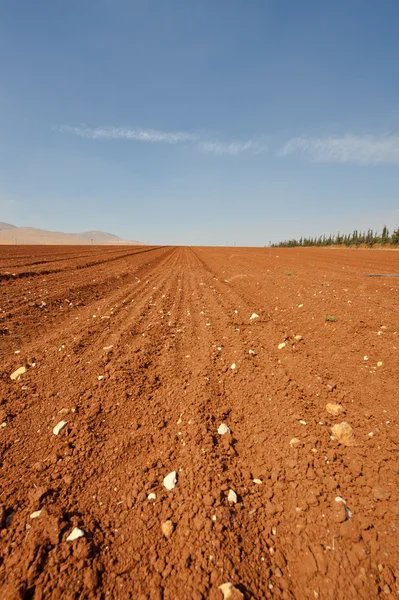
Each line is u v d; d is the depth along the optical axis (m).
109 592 1.58
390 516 1.89
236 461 2.48
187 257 31.56
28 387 3.58
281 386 3.48
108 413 3.09
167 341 5.14
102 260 20.39
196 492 2.14
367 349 4.36
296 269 15.80
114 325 6.05
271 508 2.04
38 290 8.95
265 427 2.85
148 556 1.75
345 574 1.62
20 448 2.65
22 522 1.96
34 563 1.69
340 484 2.16
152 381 3.72
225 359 4.32
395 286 9.14
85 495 2.18
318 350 4.54
